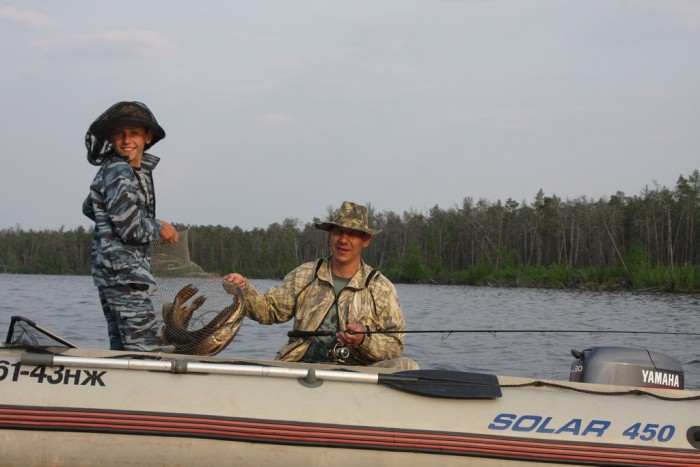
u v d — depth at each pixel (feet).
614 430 13.79
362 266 16.94
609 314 71.67
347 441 13.17
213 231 248.73
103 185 14.40
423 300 102.22
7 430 12.48
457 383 13.98
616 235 247.70
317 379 13.73
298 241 251.80
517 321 61.41
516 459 13.47
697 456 13.73
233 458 12.92
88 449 12.61
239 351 31.71
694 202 234.17
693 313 73.05
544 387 14.51
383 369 14.83
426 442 13.34
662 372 17.19
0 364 13.02
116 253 14.32
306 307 16.69
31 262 277.64
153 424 12.79
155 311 14.87
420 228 280.10
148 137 15.26
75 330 37.24
